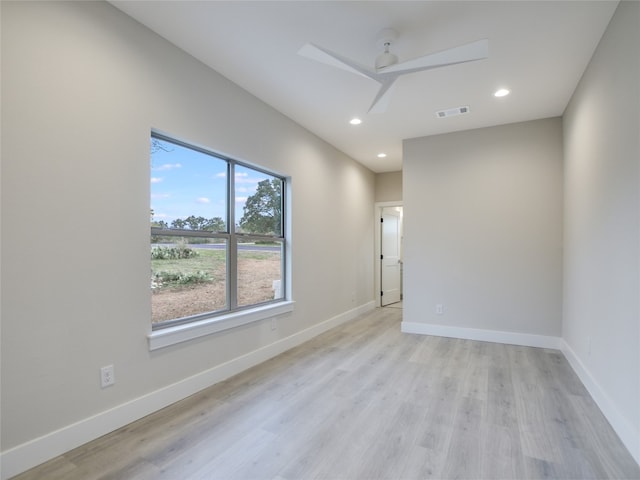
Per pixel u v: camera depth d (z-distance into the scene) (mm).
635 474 1697
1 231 1623
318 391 2664
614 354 2127
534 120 3910
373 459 1815
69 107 1878
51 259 1797
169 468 1737
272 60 2680
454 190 4293
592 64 2572
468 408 2387
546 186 3873
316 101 3402
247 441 1980
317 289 4402
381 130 4230
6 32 1645
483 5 2055
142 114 2260
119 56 2125
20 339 1684
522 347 3855
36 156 1742
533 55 2572
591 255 2615
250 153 3219
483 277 4148
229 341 2979
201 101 2699
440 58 2039
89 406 1960
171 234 2553
